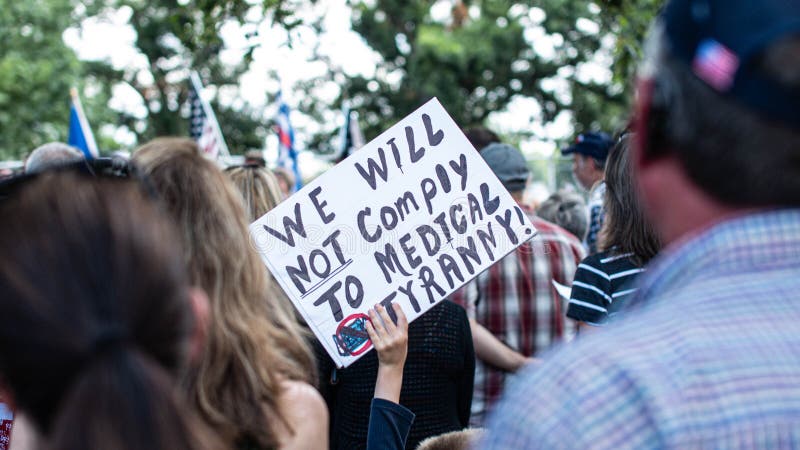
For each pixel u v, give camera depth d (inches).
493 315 146.3
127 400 35.4
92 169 60.1
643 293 41.9
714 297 37.7
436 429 110.0
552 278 148.3
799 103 35.3
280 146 348.5
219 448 39.2
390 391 95.0
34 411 37.7
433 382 110.5
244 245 71.4
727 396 34.9
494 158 165.9
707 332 36.6
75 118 289.4
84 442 34.7
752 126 36.0
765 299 37.3
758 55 35.6
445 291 104.7
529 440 36.1
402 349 96.7
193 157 72.9
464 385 116.3
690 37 37.8
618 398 35.5
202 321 45.9
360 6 222.4
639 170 41.8
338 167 104.6
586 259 111.7
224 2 192.7
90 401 35.2
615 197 108.5
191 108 331.9
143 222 40.0
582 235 199.2
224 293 68.4
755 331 36.4
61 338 36.1
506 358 143.0
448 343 111.7
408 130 106.7
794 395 34.9
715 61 36.6
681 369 35.6
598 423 35.2
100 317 36.7
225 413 65.0
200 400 64.0
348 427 110.7
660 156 40.3
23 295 36.6
